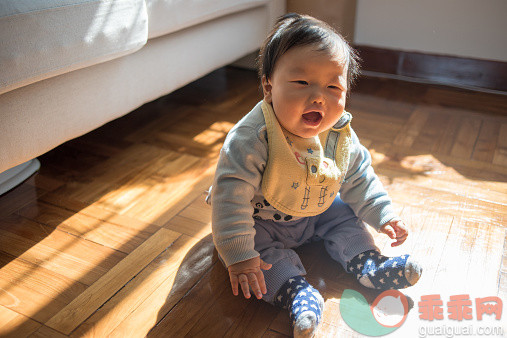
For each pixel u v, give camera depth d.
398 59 1.76
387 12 1.72
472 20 1.61
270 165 0.71
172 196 1.02
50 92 0.91
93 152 1.20
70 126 0.97
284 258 0.76
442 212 0.98
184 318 0.71
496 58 1.63
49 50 0.84
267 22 1.63
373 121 1.41
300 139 0.73
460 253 0.86
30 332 0.69
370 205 0.81
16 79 0.80
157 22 1.10
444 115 1.46
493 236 0.90
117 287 0.77
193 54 1.31
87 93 0.99
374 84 1.71
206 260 0.83
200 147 1.23
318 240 0.89
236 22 1.46
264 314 0.72
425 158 1.20
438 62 1.70
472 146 1.26
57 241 0.88
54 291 0.76
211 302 0.74
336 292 0.77
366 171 0.82
